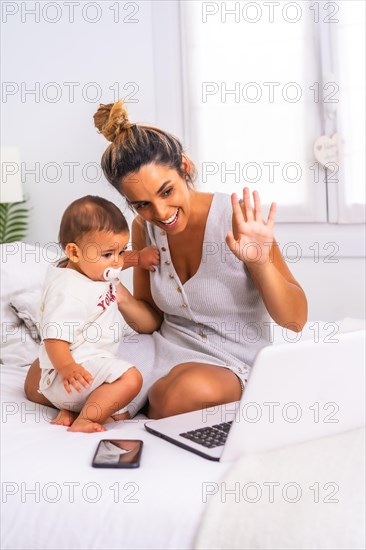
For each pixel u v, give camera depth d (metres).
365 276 3.30
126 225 1.72
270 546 1.10
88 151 3.61
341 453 1.29
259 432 1.31
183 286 1.80
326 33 3.26
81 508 1.23
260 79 3.37
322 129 3.32
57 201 3.68
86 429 1.53
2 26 3.66
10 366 2.15
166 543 1.17
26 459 1.35
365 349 1.40
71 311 1.65
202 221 1.76
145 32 3.50
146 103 3.53
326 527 1.11
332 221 3.32
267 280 1.65
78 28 3.57
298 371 1.31
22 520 1.25
